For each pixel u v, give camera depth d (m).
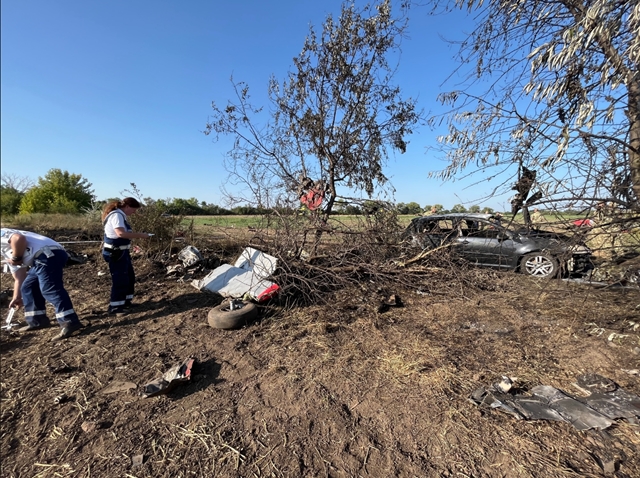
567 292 4.87
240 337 3.95
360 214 6.32
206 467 2.14
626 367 3.01
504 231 4.91
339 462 2.14
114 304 4.68
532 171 3.59
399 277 5.55
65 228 12.38
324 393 2.83
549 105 3.72
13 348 3.76
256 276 5.15
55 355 3.58
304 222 5.91
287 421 2.52
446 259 5.65
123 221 4.50
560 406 2.52
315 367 3.24
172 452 2.26
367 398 2.75
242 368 3.29
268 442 2.33
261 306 4.73
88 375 3.21
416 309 4.75
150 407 2.73
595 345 3.43
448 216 6.90
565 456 2.09
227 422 2.53
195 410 2.68
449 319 4.35
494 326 4.08
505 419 2.43
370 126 7.09
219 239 8.18
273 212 5.90
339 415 2.56
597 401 2.57
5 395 2.93
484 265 6.46
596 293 4.86
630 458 2.05
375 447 2.25
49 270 3.92
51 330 4.20
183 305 5.02
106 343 3.84
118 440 2.39
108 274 6.69
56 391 2.97
